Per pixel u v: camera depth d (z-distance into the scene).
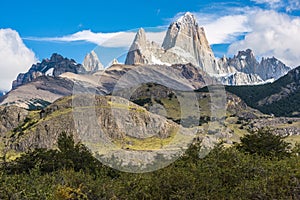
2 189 15.29
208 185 14.27
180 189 14.10
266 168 15.42
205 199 13.87
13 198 15.09
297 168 14.41
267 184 13.72
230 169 15.32
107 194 15.23
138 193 14.60
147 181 14.52
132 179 15.17
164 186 14.27
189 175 14.34
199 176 14.52
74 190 15.03
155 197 14.15
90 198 15.20
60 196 14.82
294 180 13.62
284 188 13.54
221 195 14.02
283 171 14.25
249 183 14.10
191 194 13.96
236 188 14.17
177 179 14.16
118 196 15.16
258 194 13.62
